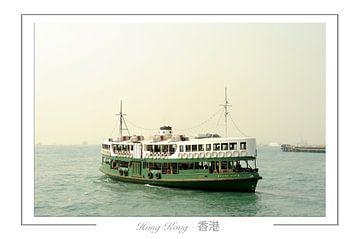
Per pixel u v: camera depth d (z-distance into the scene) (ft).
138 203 137.18
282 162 293.84
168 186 155.33
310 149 393.91
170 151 152.35
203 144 145.07
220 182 142.82
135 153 165.27
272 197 148.66
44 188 171.42
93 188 169.48
